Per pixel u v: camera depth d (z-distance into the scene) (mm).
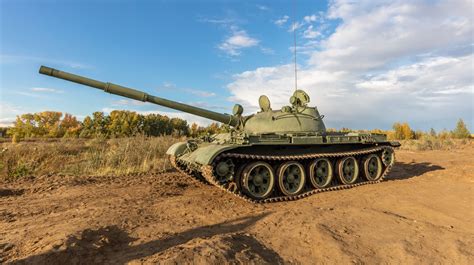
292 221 6617
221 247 4648
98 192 9656
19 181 11266
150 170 14383
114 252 4840
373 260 4824
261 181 9359
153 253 4762
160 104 10430
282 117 11297
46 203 8266
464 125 42781
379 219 6766
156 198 8992
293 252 5059
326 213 7250
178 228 6242
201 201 8719
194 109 11039
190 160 9398
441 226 6566
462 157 20828
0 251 4645
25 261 4043
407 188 10797
